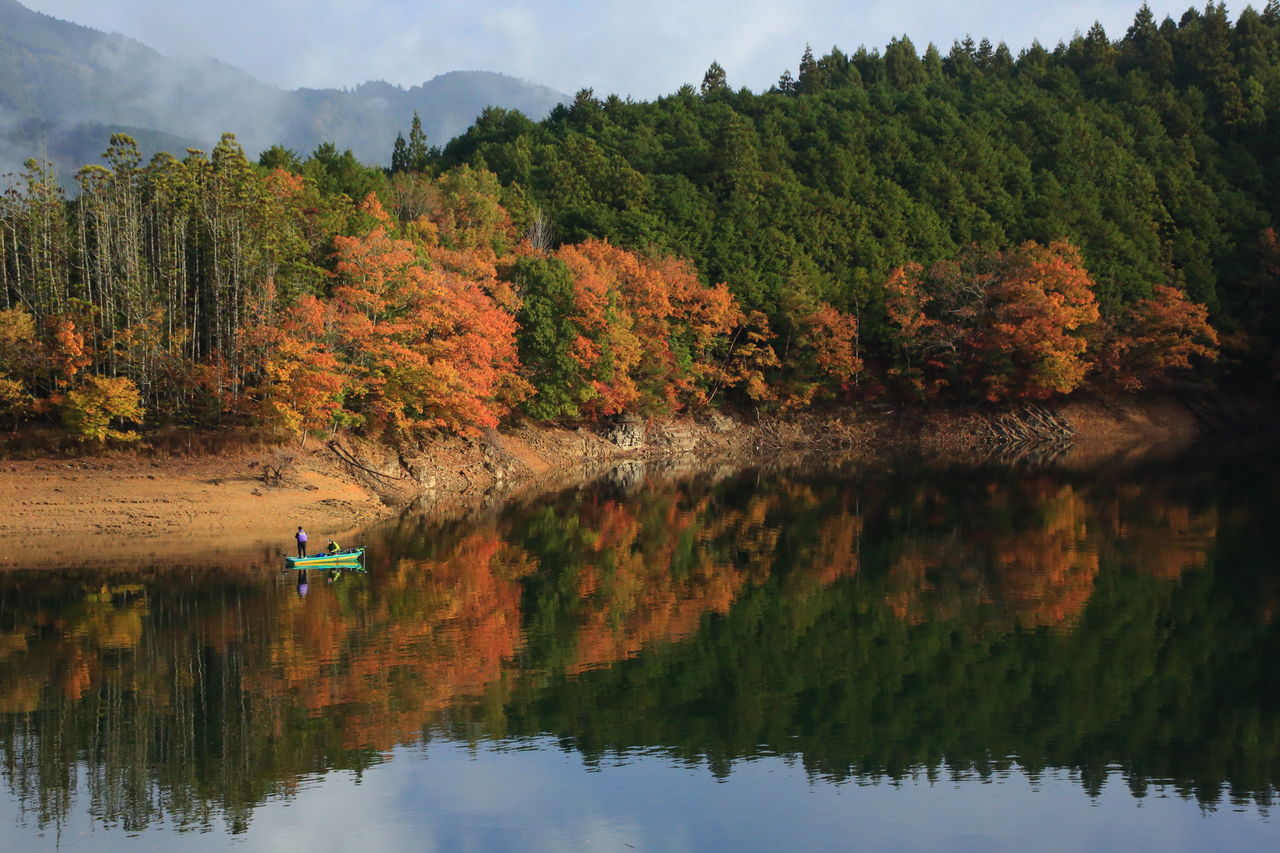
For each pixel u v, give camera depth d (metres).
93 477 53.06
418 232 84.62
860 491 70.94
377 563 46.03
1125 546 50.19
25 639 33.72
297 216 67.56
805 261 112.75
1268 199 145.38
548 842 21.16
